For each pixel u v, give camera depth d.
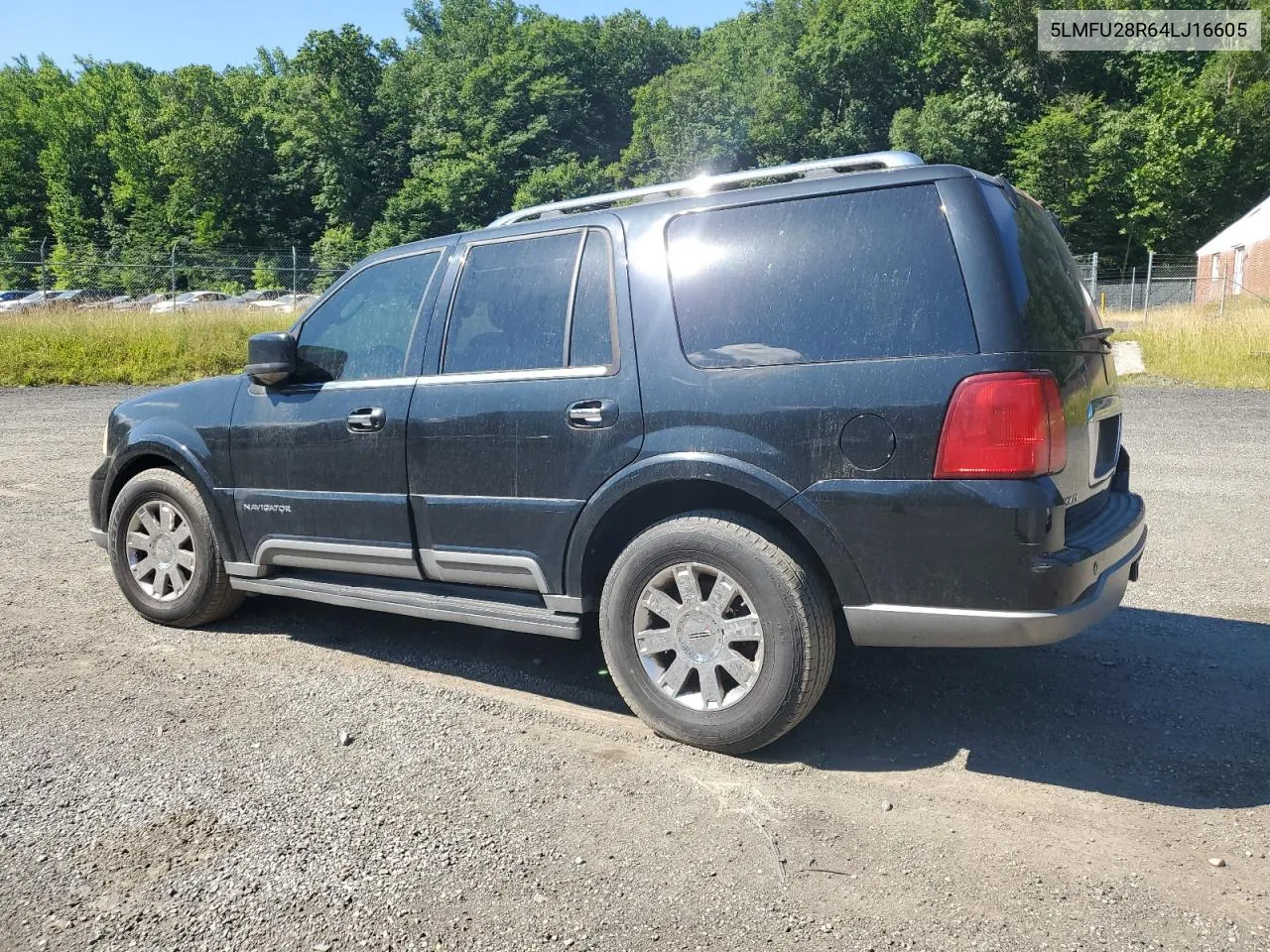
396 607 3.91
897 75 66.06
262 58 92.75
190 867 2.56
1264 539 6.04
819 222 3.12
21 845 2.67
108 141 76.19
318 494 4.10
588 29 109.50
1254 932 2.24
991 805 2.86
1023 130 55.31
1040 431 2.78
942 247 2.92
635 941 2.24
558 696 3.75
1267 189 49.62
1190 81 53.03
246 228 75.12
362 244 69.25
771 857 2.58
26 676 3.97
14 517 7.24
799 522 3.02
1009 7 59.25
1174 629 4.41
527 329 3.64
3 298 24.12
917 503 2.86
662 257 3.36
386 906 2.38
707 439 3.15
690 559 3.21
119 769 3.12
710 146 72.69
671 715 3.27
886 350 2.94
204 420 4.48
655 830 2.73
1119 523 3.28
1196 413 12.62
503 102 86.56
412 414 3.82
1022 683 3.79
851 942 2.22
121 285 26.11
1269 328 18.08
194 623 4.60
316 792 2.96
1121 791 2.93
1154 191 47.78
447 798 2.92
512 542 3.59
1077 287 3.48
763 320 3.14
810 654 3.04
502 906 2.38
